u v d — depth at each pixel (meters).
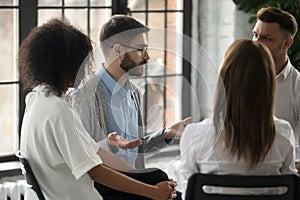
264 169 2.29
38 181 2.24
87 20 4.05
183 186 2.32
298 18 4.07
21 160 2.24
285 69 3.12
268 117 2.23
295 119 3.16
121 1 4.16
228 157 2.25
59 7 3.92
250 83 2.20
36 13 3.81
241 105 2.20
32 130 2.20
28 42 2.22
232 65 2.22
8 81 3.81
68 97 2.23
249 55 2.21
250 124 2.21
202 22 4.52
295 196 2.25
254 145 2.22
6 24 3.77
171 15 4.44
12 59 3.81
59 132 2.16
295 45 4.05
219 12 4.46
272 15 3.08
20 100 3.81
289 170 2.36
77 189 2.22
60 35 2.19
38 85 2.24
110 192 2.33
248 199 2.21
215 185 2.18
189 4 4.50
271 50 3.08
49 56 2.19
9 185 3.47
